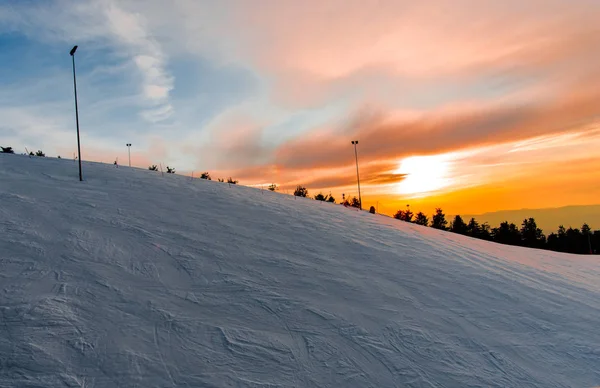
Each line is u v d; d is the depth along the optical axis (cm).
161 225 826
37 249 609
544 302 736
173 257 667
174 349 426
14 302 457
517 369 493
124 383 365
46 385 347
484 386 447
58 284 515
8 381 344
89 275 554
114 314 470
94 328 436
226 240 802
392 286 698
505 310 671
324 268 732
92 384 358
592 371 514
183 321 481
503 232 6569
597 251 5988
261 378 404
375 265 802
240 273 648
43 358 377
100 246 659
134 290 537
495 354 522
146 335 442
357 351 478
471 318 620
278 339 477
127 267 602
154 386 368
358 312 577
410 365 466
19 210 774
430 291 703
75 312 458
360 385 418
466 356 505
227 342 454
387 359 470
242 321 505
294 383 405
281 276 662
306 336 493
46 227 705
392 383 429
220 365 413
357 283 685
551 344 573
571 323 654
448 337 546
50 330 418
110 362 388
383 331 533
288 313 541
